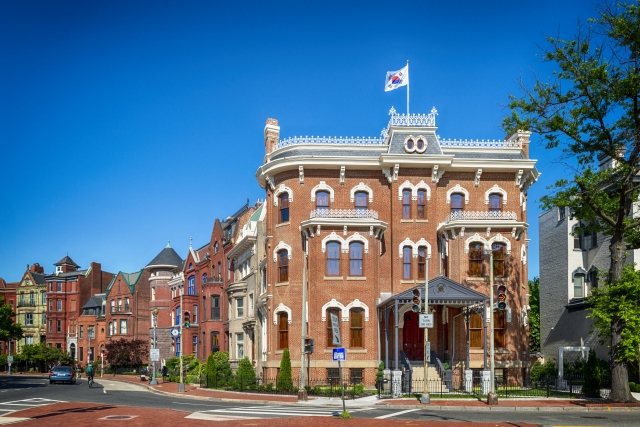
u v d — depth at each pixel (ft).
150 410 92.68
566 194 113.80
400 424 76.02
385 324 137.18
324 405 105.29
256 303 166.71
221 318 215.31
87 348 334.85
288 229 148.97
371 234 143.54
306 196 148.36
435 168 148.15
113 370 287.07
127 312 308.40
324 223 142.20
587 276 178.91
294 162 148.15
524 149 160.86
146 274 315.78
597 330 163.84
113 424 75.36
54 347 339.77
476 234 142.61
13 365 345.51
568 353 178.70
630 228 117.39
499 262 142.92
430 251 147.43
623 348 105.19
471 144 154.61
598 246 173.88
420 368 134.82
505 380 139.85
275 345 146.72
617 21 104.53
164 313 286.05
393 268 146.20
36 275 379.76
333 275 142.31
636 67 107.14
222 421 78.13
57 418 81.92
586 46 108.17
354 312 142.10
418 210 149.07
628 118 111.45
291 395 123.95
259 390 134.82
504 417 86.69
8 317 240.94
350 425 74.69
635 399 106.63
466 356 135.33
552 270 193.47
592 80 106.52
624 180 109.91
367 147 152.35
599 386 116.26
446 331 145.38
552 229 195.21
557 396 116.67
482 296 130.11
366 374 139.03
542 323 199.31
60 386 167.12
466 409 98.53
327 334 140.77
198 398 123.65
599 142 112.47
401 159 147.13
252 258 177.47
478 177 151.02
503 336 141.59
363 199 150.20
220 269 219.20
